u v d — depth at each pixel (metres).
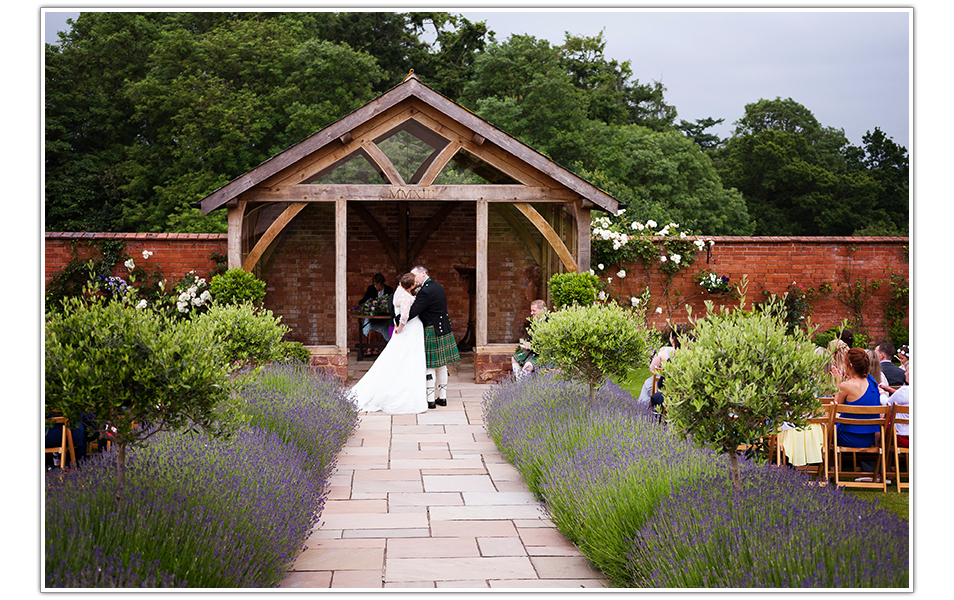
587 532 4.55
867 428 6.27
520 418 7.14
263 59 26.70
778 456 6.14
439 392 9.75
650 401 7.34
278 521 4.26
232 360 7.29
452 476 6.58
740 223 35.03
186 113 25.16
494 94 31.02
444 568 4.52
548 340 7.00
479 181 10.91
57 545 3.26
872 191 37.06
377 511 5.63
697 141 45.41
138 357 3.85
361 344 13.24
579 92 32.94
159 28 28.31
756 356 4.15
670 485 4.49
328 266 10.91
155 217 24.89
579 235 11.10
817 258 13.16
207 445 5.00
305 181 10.64
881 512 3.90
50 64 26.20
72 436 5.75
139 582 3.26
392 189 10.77
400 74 31.38
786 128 41.09
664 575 3.62
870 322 13.21
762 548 3.49
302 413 6.72
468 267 14.27
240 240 10.61
